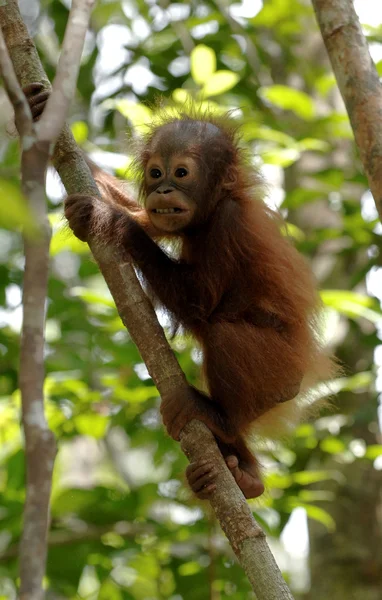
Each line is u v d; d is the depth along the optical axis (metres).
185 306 8.09
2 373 12.33
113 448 17.91
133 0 16.06
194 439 6.72
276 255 8.07
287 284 8.06
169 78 14.24
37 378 3.68
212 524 10.38
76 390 11.11
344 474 13.92
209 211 8.21
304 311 8.20
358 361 13.98
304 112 12.50
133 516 11.80
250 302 8.10
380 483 14.04
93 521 11.76
